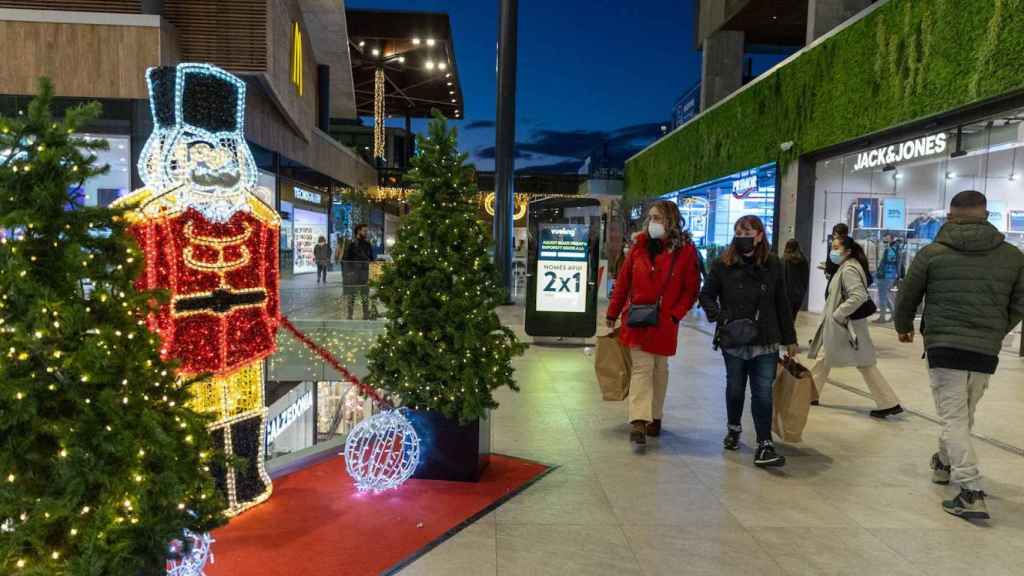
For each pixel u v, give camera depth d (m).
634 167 32.06
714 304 4.79
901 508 3.96
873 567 3.21
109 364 1.90
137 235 3.08
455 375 4.16
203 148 3.40
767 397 4.65
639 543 3.42
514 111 15.75
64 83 12.95
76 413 1.88
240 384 3.72
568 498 4.01
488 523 3.62
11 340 1.80
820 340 6.53
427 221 4.28
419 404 4.26
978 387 3.93
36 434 1.82
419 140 4.40
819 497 4.12
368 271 10.03
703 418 6.02
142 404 1.99
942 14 10.41
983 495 3.82
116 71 12.99
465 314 4.18
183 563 2.38
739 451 5.04
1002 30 9.20
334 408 13.67
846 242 6.17
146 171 3.22
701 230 22.33
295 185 23.05
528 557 3.23
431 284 4.19
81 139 2.02
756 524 3.69
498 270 4.46
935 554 3.36
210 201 3.45
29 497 1.78
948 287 3.89
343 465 4.53
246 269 3.68
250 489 3.80
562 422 5.77
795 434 4.73
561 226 10.02
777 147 16.23
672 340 5.00
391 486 4.00
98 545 1.79
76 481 1.79
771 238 16.48
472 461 4.22
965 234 3.88
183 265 3.30
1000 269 3.79
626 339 5.05
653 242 5.04
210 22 14.78
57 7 13.88
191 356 3.34
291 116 19.22
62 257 1.90
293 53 19.73
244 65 14.98
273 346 3.92
